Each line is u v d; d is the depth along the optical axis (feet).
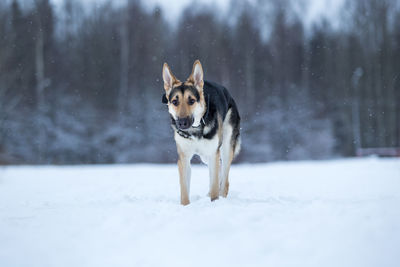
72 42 104.63
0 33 92.12
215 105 17.62
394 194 18.75
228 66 111.24
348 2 116.16
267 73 113.91
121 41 106.52
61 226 11.80
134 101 97.09
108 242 9.89
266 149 90.94
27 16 97.19
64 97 97.71
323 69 116.78
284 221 11.20
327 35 118.62
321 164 53.01
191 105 16.38
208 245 9.21
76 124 93.81
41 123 90.12
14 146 86.53
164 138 90.63
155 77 105.09
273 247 8.88
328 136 99.81
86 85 102.94
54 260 8.68
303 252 8.50
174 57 109.70
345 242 8.98
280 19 116.06
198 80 16.98
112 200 18.07
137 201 17.52
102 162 90.99
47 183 30.81
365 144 109.60
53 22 101.24
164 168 47.75
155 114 93.56
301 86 114.42
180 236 10.02
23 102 93.35
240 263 8.09
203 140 16.65
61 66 101.24
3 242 10.12
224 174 19.29
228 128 19.75
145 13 109.70
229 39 113.19
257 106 104.78
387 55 111.86
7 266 8.34
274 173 37.58
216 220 11.28
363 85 113.19
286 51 115.44
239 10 116.47
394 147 109.19
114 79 104.63
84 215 13.47
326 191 21.83
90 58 104.32
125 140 90.63
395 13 112.98
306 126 101.76
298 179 30.55
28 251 9.33
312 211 12.48
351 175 32.89
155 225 11.34
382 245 8.68
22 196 22.30
